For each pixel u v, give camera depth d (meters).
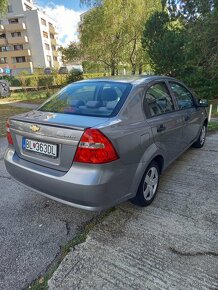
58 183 2.21
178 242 2.27
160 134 2.89
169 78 3.64
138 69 19.81
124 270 1.97
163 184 3.43
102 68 20.83
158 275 1.92
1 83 17.23
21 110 11.18
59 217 2.71
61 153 2.22
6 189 3.36
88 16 18.39
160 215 2.70
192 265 2.01
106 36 17.94
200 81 13.18
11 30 49.41
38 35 50.25
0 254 2.16
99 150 2.07
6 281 1.89
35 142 2.43
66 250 2.19
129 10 16.62
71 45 22.39
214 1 9.67
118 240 2.31
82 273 1.95
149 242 2.28
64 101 2.86
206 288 1.81
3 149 5.17
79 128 2.10
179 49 11.86
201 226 2.50
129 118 2.48
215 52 10.66
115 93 2.70
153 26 12.97
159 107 3.07
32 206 2.93
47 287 1.83
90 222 2.61
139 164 2.52
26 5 51.25
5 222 2.62
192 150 4.91
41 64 51.75
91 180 2.07
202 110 4.71
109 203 2.23
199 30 10.31
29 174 2.47
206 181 3.51
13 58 51.22
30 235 2.41
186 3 11.00
